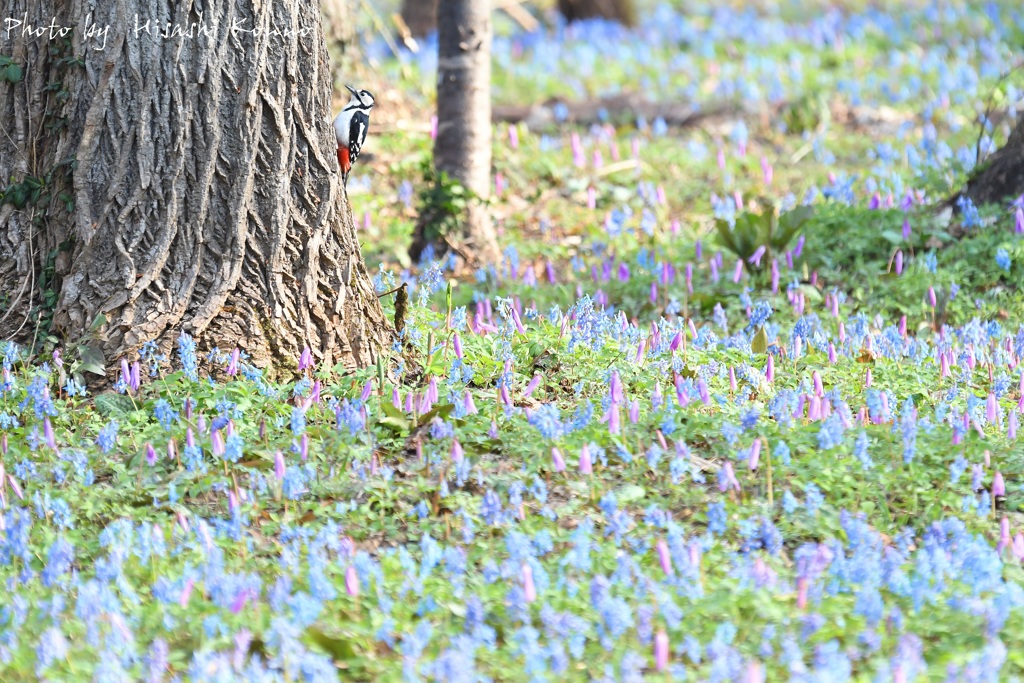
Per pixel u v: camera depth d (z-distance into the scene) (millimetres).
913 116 25906
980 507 9391
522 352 12086
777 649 7266
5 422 10344
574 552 7957
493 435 10258
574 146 21594
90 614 7363
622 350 12211
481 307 13398
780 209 20031
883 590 7969
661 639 6699
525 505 9195
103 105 11148
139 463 9906
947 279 15047
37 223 11578
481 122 18422
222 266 11297
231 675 6711
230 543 8672
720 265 16078
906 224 16078
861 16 38906
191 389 10820
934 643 7469
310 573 7664
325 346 11586
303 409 10172
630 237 18734
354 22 24688
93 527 9086
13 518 8703
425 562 8078
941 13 37156
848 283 15781
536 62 33281
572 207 20891
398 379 11562
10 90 11492
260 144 11305
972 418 10430
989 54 30406
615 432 9641
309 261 11516
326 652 7246
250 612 7602
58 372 11203
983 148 21578
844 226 17016
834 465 9602
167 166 11164
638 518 9211
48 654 6945
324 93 11656
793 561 8617
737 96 27922
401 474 9930
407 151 22719
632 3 41250
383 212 20438
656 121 25172
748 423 10023
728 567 8195
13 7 11406
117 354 11117
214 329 11227
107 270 11266
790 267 15727
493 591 7863
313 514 9250
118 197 11211
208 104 11141
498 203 20656
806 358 12688
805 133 24172
